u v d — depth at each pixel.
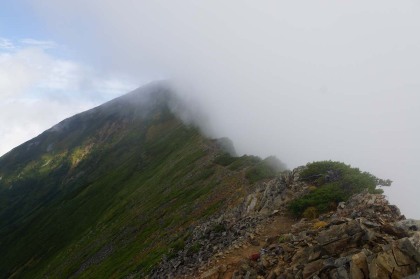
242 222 38.03
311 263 20.20
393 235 20.61
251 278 22.72
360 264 17.92
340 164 42.75
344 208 30.30
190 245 40.22
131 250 96.38
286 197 40.41
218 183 108.75
